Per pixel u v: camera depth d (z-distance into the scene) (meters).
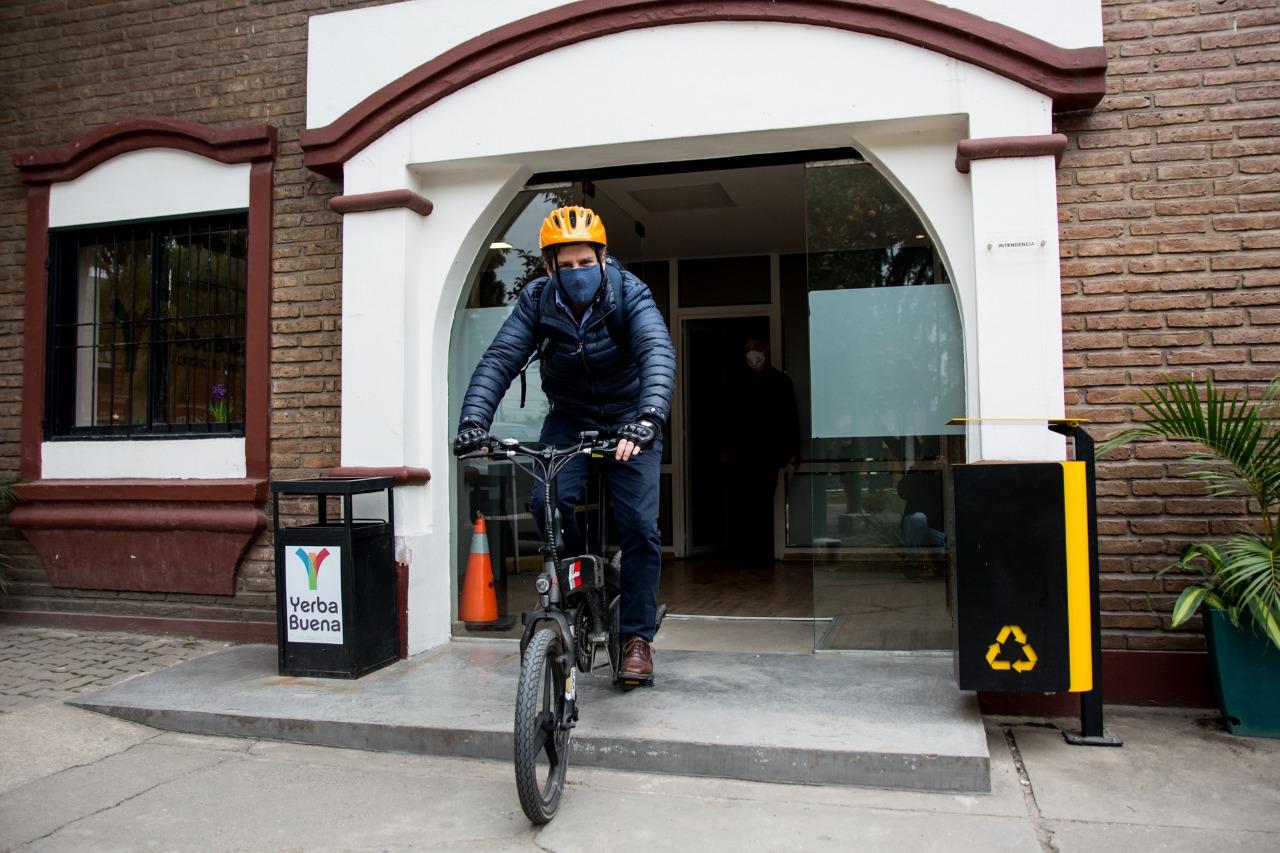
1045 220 4.20
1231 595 3.81
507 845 2.89
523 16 4.90
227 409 5.58
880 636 4.73
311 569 4.48
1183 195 4.21
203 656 4.98
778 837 2.91
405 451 4.94
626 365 3.73
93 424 5.87
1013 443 4.17
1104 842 2.85
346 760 3.65
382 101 4.97
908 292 4.73
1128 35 4.29
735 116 4.56
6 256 5.98
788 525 8.57
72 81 5.88
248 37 5.53
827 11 4.42
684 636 5.29
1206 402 4.02
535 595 5.29
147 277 5.80
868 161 4.66
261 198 5.36
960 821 3.00
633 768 3.44
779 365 8.91
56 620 5.66
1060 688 3.48
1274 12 4.18
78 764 3.62
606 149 4.80
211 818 3.12
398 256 4.97
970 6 4.30
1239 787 3.26
